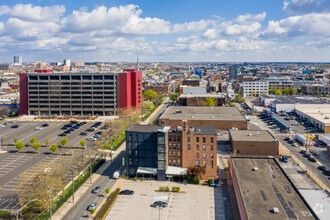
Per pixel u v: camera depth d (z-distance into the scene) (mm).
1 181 107625
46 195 85250
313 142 151250
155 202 92312
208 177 111750
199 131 115875
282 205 74750
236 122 183625
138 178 112438
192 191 101375
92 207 89312
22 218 82562
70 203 93250
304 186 95000
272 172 98312
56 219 83375
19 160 131375
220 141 160250
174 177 111000
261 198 78875
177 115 199500
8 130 192750
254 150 134250
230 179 110312
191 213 86688
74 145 155500
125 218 84438
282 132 183500
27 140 166625
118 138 167375
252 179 92312
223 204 91688
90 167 113375
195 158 112562
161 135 108688
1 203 91250
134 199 96000
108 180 111812
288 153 138625
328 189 96938
